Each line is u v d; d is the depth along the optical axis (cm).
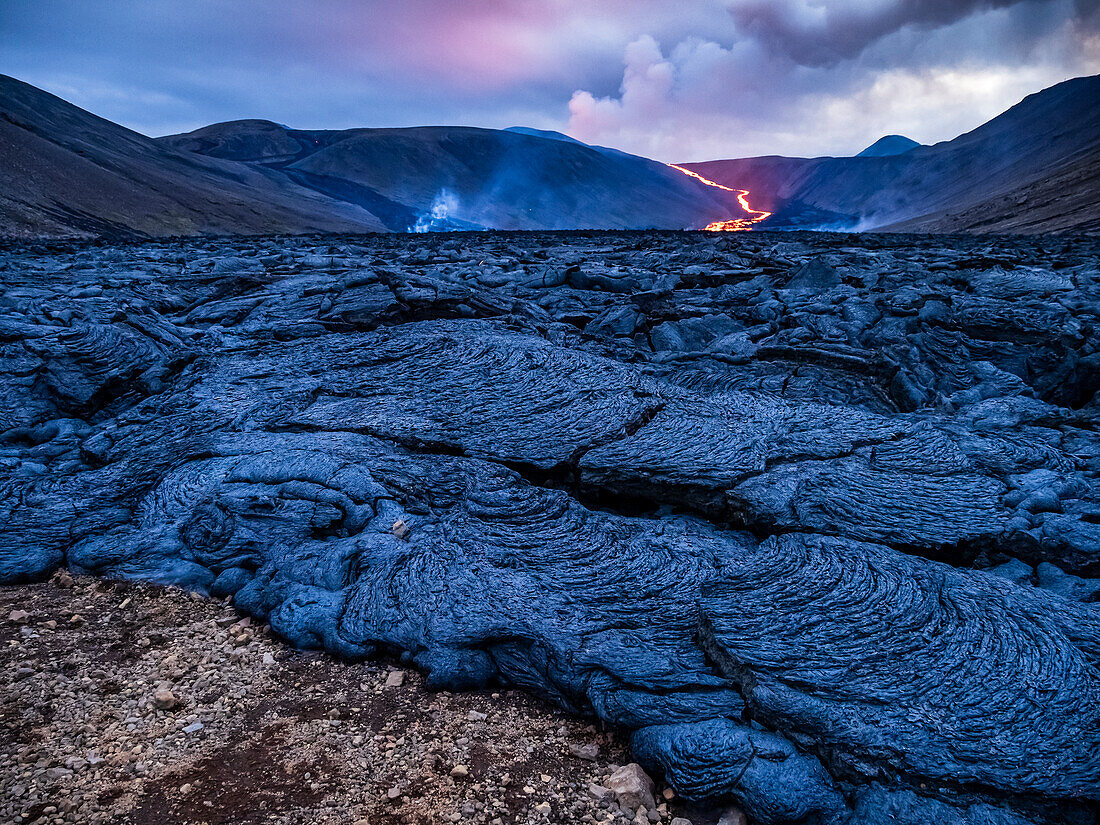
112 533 707
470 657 538
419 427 804
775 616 506
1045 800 387
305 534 684
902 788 400
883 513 632
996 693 436
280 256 2400
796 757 426
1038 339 1268
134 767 439
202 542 692
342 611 593
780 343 1238
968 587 523
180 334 1157
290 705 511
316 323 1221
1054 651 461
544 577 591
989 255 2327
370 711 507
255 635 600
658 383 884
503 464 747
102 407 970
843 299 1476
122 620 609
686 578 575
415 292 1254
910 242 3606
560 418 803
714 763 429
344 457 758
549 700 519
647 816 422
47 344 990
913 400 1014
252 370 992
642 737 462
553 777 449
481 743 476
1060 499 670
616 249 3134
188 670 546
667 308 1591
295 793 424
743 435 749
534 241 3944
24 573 660
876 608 503
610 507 735
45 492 759
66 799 408
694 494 686
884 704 436
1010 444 784
